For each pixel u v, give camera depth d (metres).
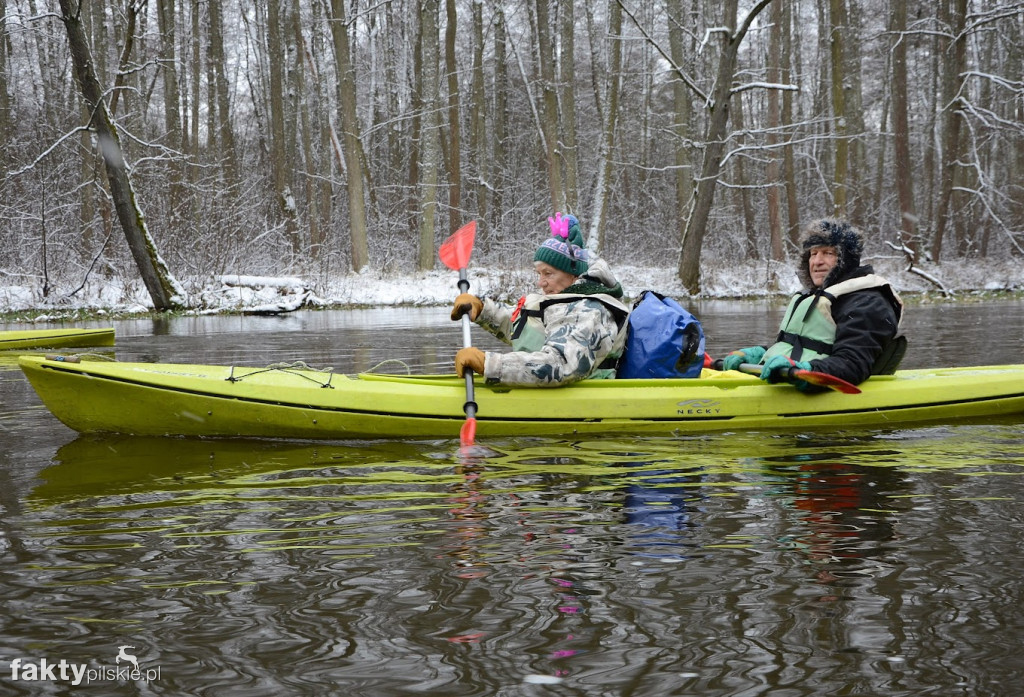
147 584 2.30
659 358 4.52
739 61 28.45
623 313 4.39
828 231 4.67
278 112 23.70
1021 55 24.91
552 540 2.65
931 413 4.77
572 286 4.41
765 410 4.54
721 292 22.03
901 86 23.27
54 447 4.08
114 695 1.75
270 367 4.50
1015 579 2.30
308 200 24.34
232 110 32.38
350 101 21.77
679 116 25.36
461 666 1.85
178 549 2.57
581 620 2.07
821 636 1.98
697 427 4.42
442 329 11.72
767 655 1.90
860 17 26.70
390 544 2.61
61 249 18.69
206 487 3.31
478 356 4.22
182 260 18.73
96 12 21.73
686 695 1.74
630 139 32.06
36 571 2.39
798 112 30.92
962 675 1.81
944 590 2.24
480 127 25.91
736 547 2.58
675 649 1.93
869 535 2.69
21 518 2.89
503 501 3.10
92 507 3.02
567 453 3.94
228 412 4.19
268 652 1.92
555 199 22.91
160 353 8.34
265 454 3.93
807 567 2.40
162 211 20.38
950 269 23.64
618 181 28.69
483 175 25.92
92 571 2.39
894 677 1.80
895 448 4.04
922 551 2.53
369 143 30.23
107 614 2.11
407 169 30.25
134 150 22.94
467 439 4.01
